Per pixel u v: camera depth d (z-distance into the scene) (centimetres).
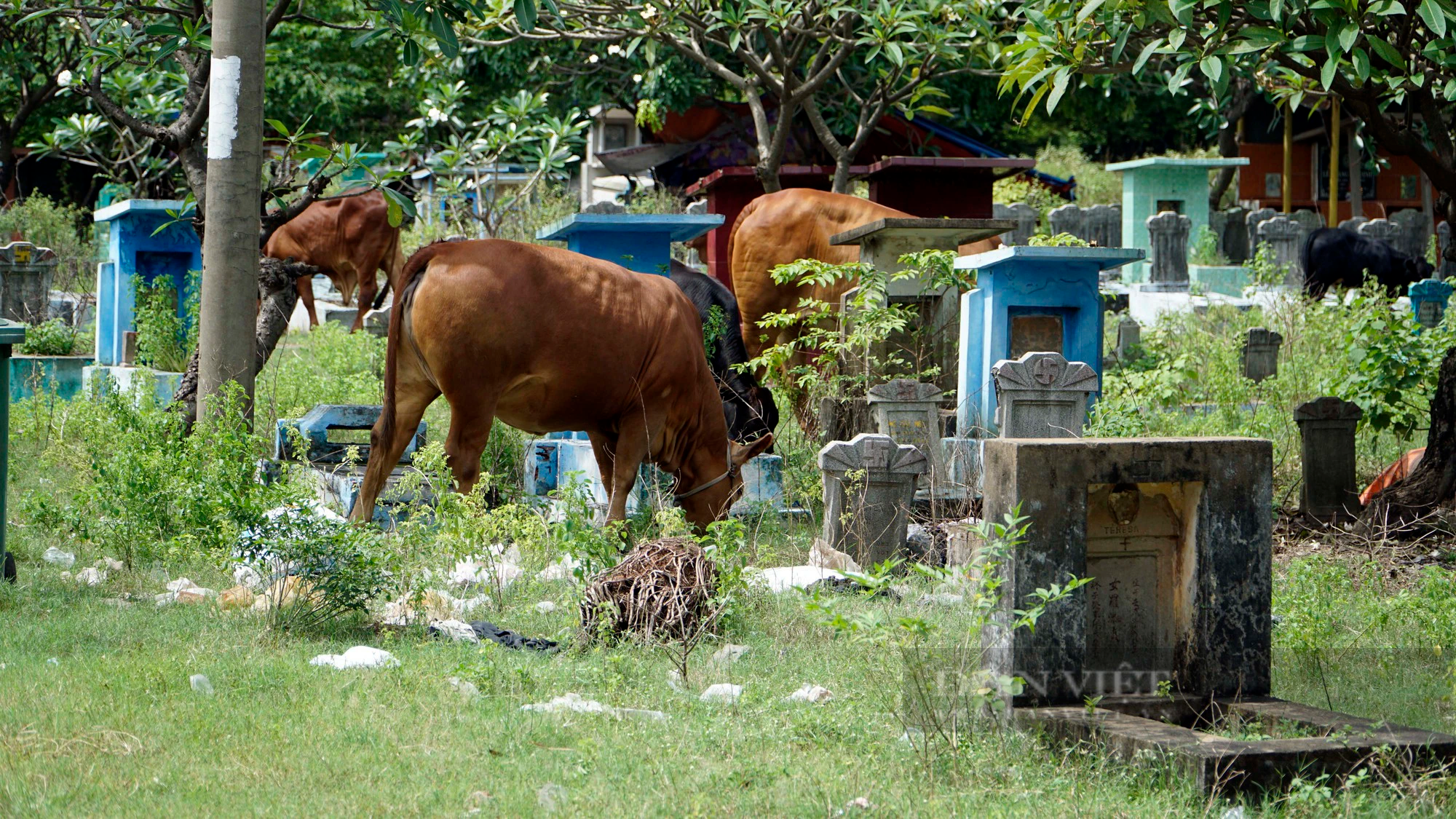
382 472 1078
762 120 2350
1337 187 3881
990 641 654
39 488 1231
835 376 1425
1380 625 830
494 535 935
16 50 2605
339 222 2308
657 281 1127
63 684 655
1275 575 1033
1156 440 646
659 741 610
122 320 1770
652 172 3416
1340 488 1262
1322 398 1255
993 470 652
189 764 556
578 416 1095
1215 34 1020
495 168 2423
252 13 1132
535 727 623
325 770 555
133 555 959
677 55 2998
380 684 684
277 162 1401
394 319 1057
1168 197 3266
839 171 2403
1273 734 625
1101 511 668
